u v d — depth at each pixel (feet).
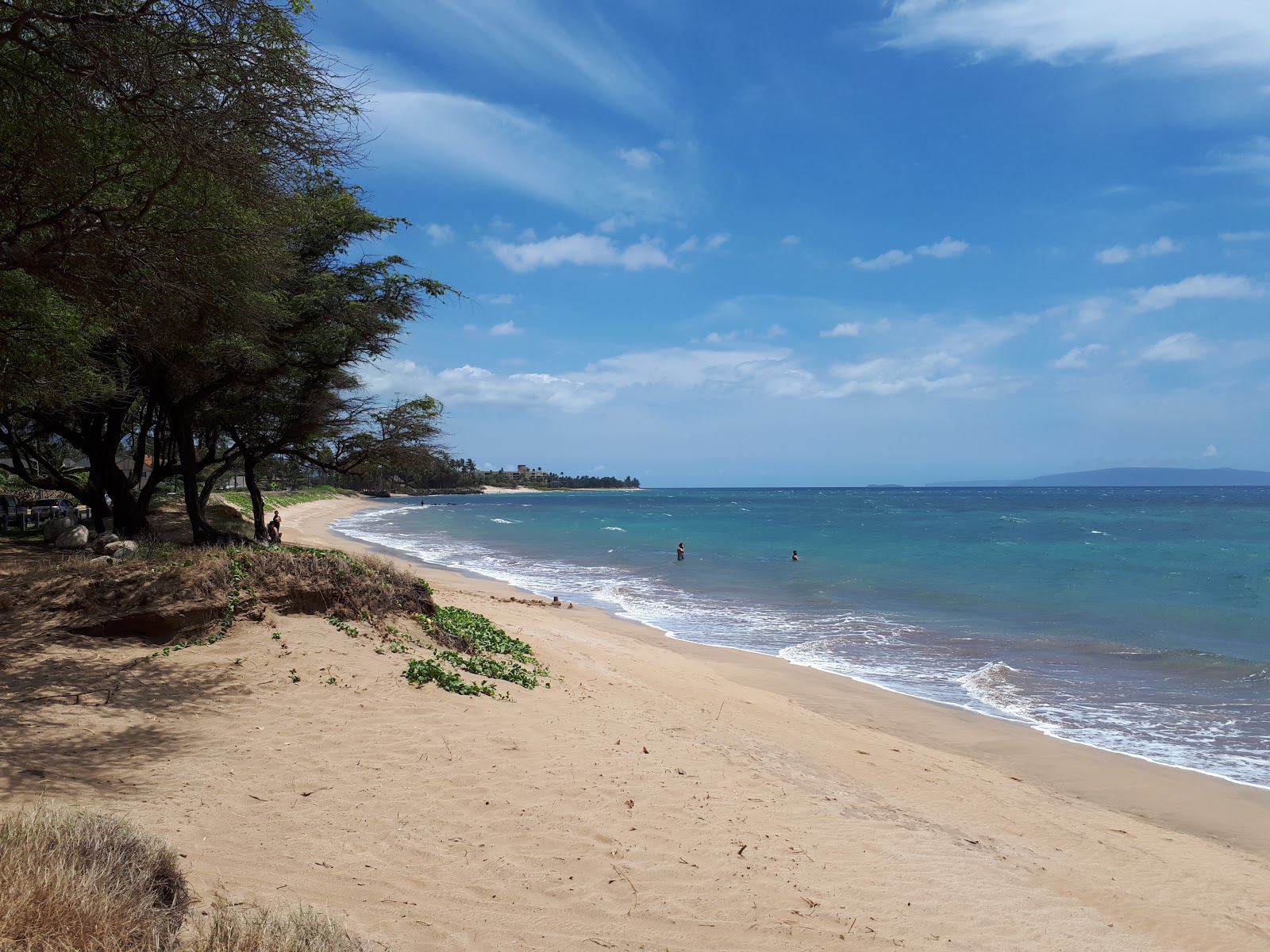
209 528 66.49
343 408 74.08
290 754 22.13
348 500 442.91
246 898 13.79
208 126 27.76
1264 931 20.13
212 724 23.79
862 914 17.12
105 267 30.71
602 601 82.23
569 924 14.99
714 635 64.08
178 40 26.61
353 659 31.27
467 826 18.90
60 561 45.70
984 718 41.65
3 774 18.06
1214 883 23.38
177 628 31.53
